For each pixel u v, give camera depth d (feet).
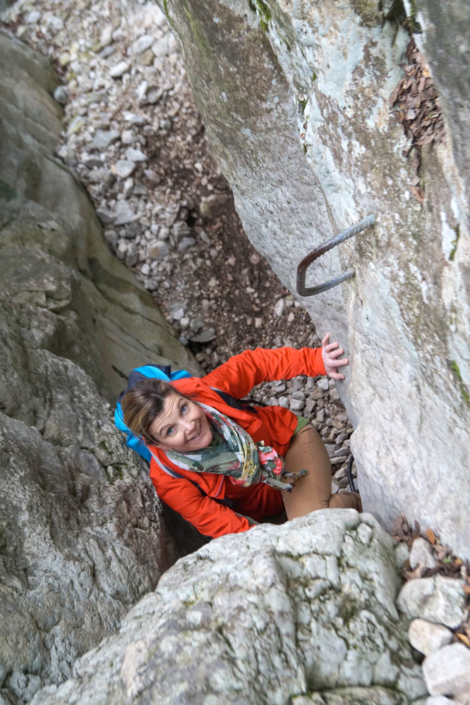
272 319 12.72
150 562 6.57
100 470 7.23
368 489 6.31
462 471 4.91
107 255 12.91
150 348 11.66
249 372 7.86
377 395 6.00
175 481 7.14
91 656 4.83
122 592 5.91
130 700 4.17
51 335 8.52
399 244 4.83
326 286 5.85
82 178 13.92
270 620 4.48
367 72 4.66
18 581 5.32
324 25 4.71
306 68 5.40
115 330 11.11
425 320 4.77
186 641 4.38
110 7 15.76
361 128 4.88
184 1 7.01
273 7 5.29
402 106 4.49
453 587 4.86
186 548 7.85
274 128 7.45
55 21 16.15
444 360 4.69
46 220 11.12
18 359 7.62
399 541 5.71
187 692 4.08
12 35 15.58
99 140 14.12
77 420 7.61
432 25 3.66
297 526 5.35
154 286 13.33
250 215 9.30
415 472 5.54
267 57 6.79
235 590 4.71
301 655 4.42
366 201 5.11
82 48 15.66
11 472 6.01
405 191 4.63
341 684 4.44
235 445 6.93
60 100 15.17
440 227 4.35
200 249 13.48
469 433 4.67
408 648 4.73
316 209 7.77
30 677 4.80
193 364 12.44
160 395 6.46
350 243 5.57
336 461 10.57
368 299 5.59
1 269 9.33
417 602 4.91
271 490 8.27
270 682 4.21
